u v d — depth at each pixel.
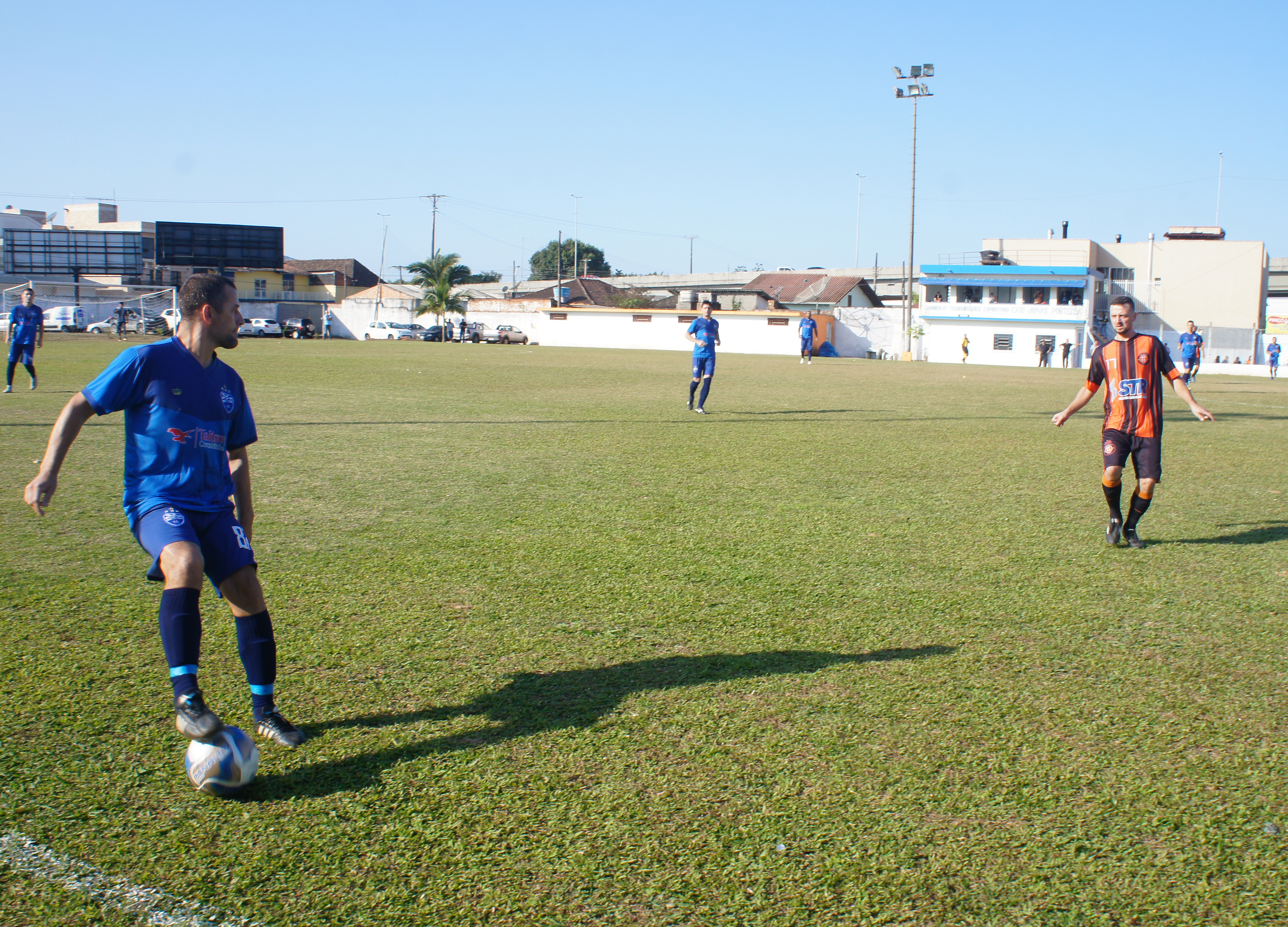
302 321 63.81
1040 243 63.44
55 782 3.01
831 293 68.94
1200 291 62.84
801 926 2.37
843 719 3.53
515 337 67.00
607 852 2.67
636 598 5.02
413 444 10.98
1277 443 12.52
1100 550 6.25
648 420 13.94
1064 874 2.59
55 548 5.86
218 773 2.87
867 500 7.87
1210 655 4.25
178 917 2.38
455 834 2.76
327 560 5.73
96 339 45.00
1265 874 2.60
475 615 4.71
